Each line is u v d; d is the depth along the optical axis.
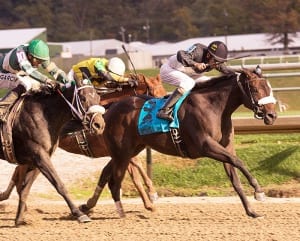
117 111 10.57
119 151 10.53
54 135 9.65
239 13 84.25
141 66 57.81
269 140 16.39
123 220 10.36
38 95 9.69
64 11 103.81
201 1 100.50
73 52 73.94
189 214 10.74
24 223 10.05
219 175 14.55
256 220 9.85
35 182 14.70
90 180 14.84
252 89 9.71
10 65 9.75
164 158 15.41
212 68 10.35
